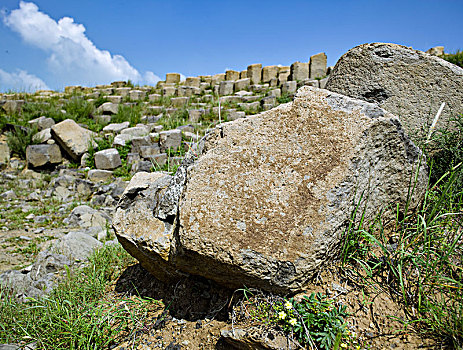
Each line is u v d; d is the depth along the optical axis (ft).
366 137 6.08
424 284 5.83
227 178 6.14
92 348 6.52
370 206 6.59
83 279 9.30
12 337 7.39
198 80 56.18
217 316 6.47
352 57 9.68
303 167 5.93
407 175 7.02
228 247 5.57
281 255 5.39
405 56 9.16
